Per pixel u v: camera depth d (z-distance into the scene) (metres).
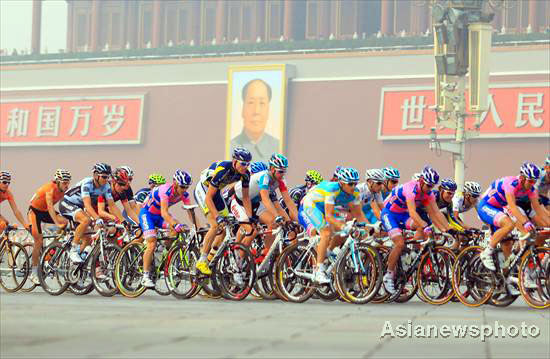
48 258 17.16
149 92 87.06
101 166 16.78
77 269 16.77
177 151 85.06
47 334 9.32
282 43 84.38
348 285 15.11
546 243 16.28
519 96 73.12
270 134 81.25
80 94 89.69
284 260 15.39
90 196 16.89
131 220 18.73
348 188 15.09
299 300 15.18
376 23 117.94
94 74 90.12
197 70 86.19
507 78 74.38
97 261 16.69
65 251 16.98
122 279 16.50
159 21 125.94
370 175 16.47
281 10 120.62
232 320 11.27
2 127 91.50
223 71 85.38
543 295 14.27
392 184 16.41
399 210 15.48
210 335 9.42
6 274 17.78
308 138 80.31
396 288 15.34
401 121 76.94
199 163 84.12
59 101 90.00
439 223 15.53
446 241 15.95
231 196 16.30
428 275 15.26
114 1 129.38
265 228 16.25
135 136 86.50
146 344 8.53
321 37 117.94
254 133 81.81
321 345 8.69
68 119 89.38
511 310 14.05
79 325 10.34
